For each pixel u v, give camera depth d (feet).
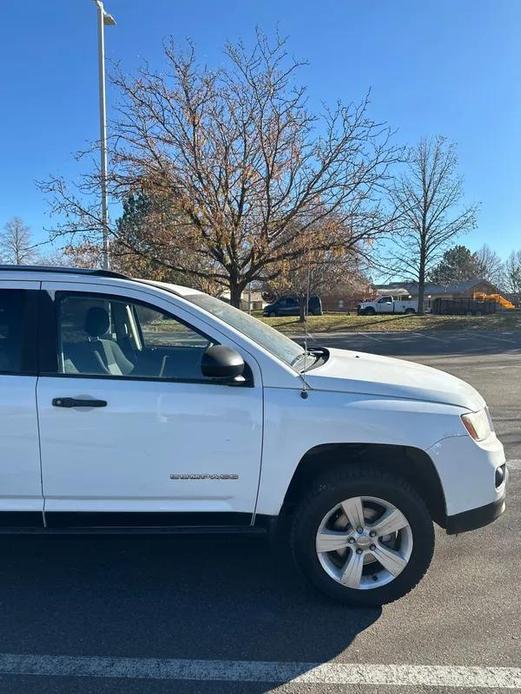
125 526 10.96
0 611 10.98
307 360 12.37
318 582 10.93
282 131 40.73
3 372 10.84
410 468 11.39
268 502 10.78
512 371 42.78
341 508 10.86
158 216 41.75
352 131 71.31
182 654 9.68
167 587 11.90
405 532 10.86
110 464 10.68
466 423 10.99
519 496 16.67
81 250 43.24
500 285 309.22
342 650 9.77
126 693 8.75
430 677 9.04
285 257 42.60
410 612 10.91
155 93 39.78
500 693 8.66
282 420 10.61
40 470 10.71
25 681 9.01
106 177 41.42
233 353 10.30
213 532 10.92
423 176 111.86
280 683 8.97
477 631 10.26
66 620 10.68
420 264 118.21
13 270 11.39
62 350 11.02
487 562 12.86
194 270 44.37
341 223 42.11
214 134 40.27
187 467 10.71
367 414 10.66
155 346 11.44
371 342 71.10
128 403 10.62
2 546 13.79
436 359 51.96
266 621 10.66
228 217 41.16
